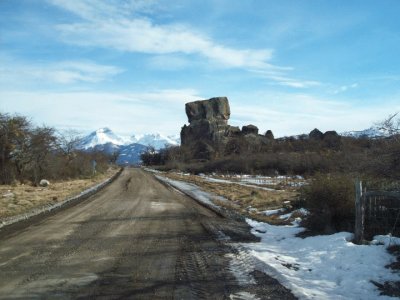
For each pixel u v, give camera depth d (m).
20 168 35.66
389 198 11.58
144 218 17.08
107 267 9.23
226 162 73.81
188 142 120.44
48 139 37.44
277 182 44.88
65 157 47.06
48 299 7.07
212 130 124.81
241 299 7.27
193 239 12.67
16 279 8.22
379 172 12.28
